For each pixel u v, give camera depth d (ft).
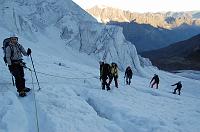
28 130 27.66
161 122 37.06
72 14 305.94
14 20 248.11
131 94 65.31
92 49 277.64
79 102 38.45
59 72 87.61
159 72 299.99
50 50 236.22
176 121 41.81
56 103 35.65
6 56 35.60
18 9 271.69
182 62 588.50
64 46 264.31
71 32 282.56
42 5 293.02
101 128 31.55
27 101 34.58
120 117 37.63
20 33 240.94
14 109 29.40
